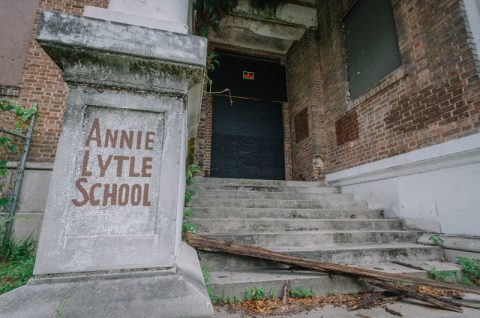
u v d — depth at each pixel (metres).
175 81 1.62
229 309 2.18
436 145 3.72
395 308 2.20
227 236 3.29
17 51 4.29
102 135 1.49
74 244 1.33
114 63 1.51
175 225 1.47
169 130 1.57
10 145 3.45
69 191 1.39
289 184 5.73
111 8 1.72
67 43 1.37
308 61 7.36
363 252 3.21
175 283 1.34
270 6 7.46
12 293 1.20
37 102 4.14
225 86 8.63
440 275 2.84
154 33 1.54
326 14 7.11
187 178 4.04
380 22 5.15
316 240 3.55
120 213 1.43
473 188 3.29
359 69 5.69
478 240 3.12
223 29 8.28
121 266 1.35
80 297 1.22
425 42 4.04
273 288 2.45
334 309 2.20
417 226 4.05
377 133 4.93
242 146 8.35
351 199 5.40
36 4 4.50
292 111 8.44
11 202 3.56
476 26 3.40
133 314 1.20
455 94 3.54
